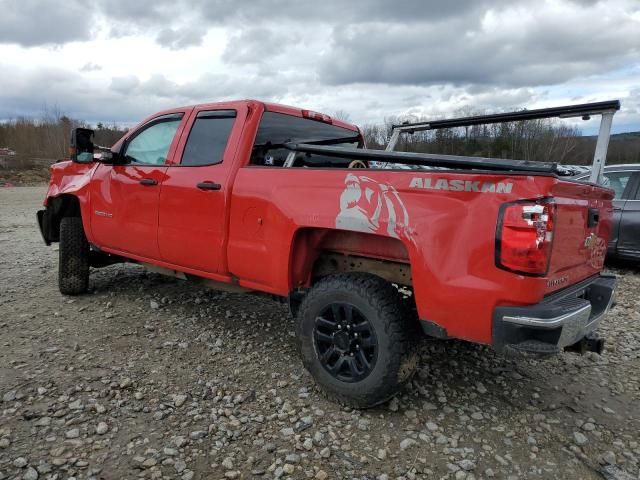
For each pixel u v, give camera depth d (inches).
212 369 142.5
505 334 97.6
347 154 127.4
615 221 279.4
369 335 115.3
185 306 197.0
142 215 171.5
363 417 118.6
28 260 283.0
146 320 180.2
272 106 155.3
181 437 107.2
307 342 126.0
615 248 281.0
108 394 124.6
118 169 181.5
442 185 104.4
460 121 165.0
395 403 124.5
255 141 148.6
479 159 107.1
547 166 95.7
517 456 106.7
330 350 122.6
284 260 130.0
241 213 140.3
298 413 119.4
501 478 99.3
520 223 94.3
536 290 95.8
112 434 107.8
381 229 111.4
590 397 135.1
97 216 190.1
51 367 138.6
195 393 127.7
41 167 1441.9
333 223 118.8
